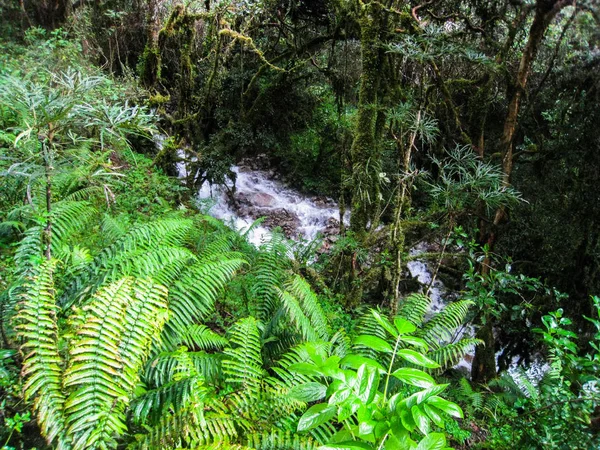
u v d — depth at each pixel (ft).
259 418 7.86
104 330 6.74
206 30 32.27
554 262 19.76
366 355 12.21
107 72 32.60
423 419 4.66
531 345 20.52
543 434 10.92
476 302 16.35
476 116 23.65
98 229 15.06
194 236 17.76
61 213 11.96
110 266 9.89
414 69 24.06
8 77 8.80
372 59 20.70
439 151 25.61
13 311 8.21
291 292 12.93
